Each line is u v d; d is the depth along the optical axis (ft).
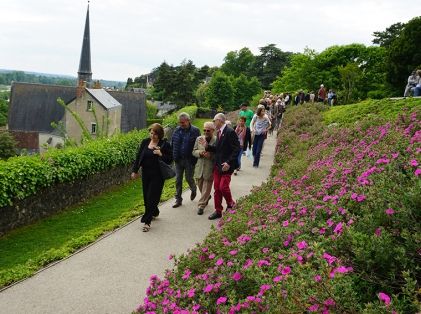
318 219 14.62
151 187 25.61
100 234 25.50
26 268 20.80
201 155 27.99
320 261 9.97
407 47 104.78
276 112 81.20
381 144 22.45
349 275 10.26
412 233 11.30
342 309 8.45
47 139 237.45
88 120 206.08
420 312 7.81
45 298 17.60
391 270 10.03
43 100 248.11
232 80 297.53
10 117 244.22
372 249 10.39
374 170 16.57
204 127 27.53
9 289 18.42
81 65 317.22
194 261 14.83
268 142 69.62
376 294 9.32
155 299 12.98
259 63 345.31
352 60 156.04
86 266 20.77
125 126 242.58
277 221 16.80
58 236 31.76
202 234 25.23
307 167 26.99
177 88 267.18
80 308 16.78
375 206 12.74
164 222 27.43
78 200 41.45
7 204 32.17
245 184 37.78
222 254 14.17
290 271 10.61
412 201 11.87
